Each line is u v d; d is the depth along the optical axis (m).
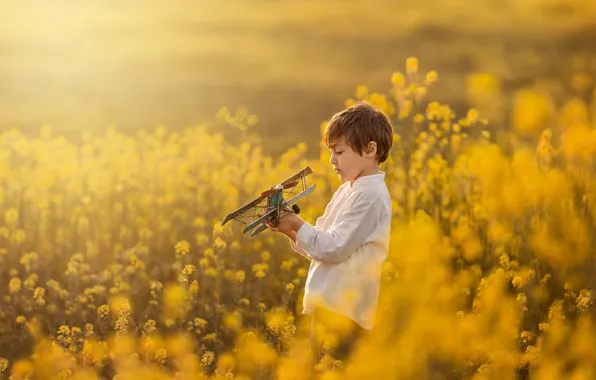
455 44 28.38
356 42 30.05
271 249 7.60
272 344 5.45
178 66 25.50
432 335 5.41
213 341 6.28
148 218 8.37
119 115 18.42
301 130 16.59
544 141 7.52
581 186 7.14
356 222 4.70
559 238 6.87
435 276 6.18
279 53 28.17
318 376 4.93
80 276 7.21
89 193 8.62
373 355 4.93
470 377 5.36
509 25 31.97
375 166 4.81
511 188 7.10
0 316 6.62
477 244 6.88
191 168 9.36
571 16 32.97
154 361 5.63
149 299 6.89
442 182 7.49
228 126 16.03
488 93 10.12
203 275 6.71
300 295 6.28
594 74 21.06
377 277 4.81
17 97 20.19
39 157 9.79
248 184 8.72
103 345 5.53
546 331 5.62
